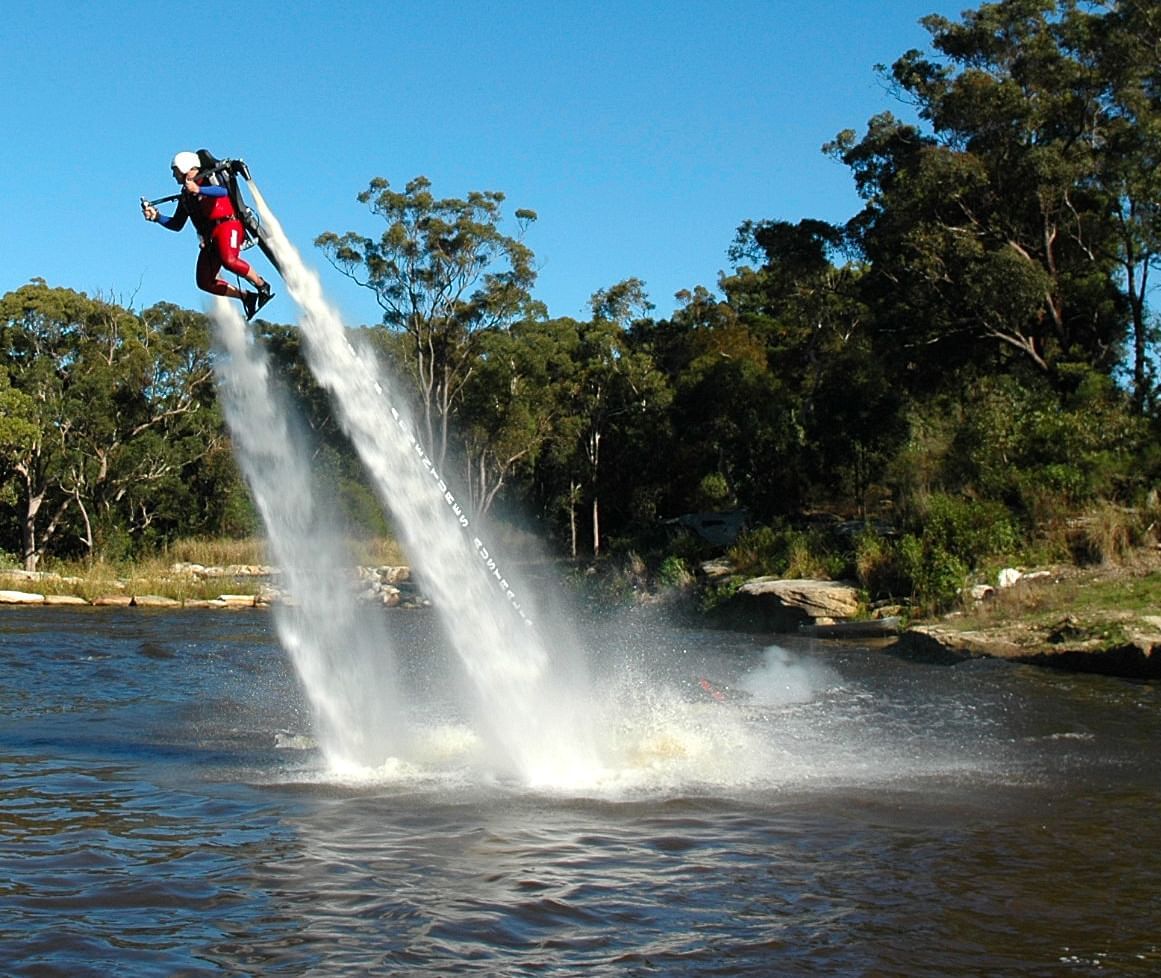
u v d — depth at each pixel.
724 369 50.62
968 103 34.62
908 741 12.55
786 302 47.31
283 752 11.96
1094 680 17.44
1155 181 32.38
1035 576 23.70
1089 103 34.28
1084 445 28.77
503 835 8.54
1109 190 34.03
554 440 63.78
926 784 10.36
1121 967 6.05
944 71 36.53
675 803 9.60
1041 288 33.31
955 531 27.03
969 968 6.03
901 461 36.59
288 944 6.30
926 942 6.39
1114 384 33.19
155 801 9.65
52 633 27.61
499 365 61.53
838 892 7.25
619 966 6.02
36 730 13.41
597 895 7.16
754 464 46.81
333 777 10.66
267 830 8.68
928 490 31.61
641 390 62.88
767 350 57.16
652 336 70.19
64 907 6.91
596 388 64.62
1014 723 13.77
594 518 61.91
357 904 6.96
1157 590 21.22
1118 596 21.23
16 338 56.59
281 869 7.67
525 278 60.78
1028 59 34.44
